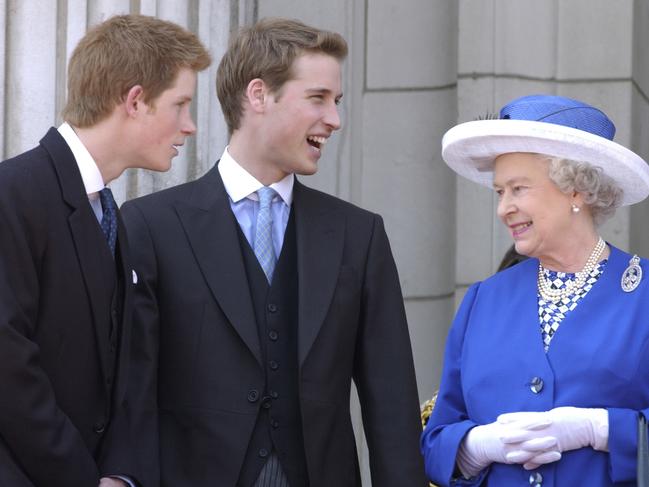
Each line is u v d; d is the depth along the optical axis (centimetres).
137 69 1338
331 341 1445
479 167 1475
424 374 2208
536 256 1414
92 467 1276
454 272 2231
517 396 1392
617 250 1424
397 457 1455
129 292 1362
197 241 1445
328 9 2158
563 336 1384
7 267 1255
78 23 1855
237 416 1406
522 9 2239
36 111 1828
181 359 1420
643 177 1370
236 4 2020
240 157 1489
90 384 1319
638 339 1358
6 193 1266
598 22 2234
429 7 2198
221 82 1502
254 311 1439
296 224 1483
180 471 1407
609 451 1334
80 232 1309
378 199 2198
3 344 1230
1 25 1812
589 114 1401
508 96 2241
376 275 1498
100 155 1352
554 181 1373
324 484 1433
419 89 2195
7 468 1241
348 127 2175
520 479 1384
